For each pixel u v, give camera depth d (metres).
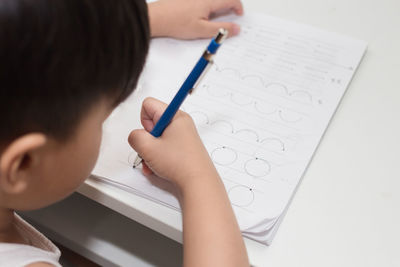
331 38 0.65
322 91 0.57
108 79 0.34
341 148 0.51
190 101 0.56
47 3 0.28
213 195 0.44
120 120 0.53
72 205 0.65
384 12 0.70
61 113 0.32
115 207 0.48
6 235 0.45
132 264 0.60
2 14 0.27
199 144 0.48
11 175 0.32
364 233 0.44
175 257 0.61
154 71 0.60
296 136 0.52
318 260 0.42
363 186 0.48
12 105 0.30
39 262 0.41
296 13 0.70
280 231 0.44
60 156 0.36
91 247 0.61
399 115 0.55
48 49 0.29
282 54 0.63
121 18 0.32
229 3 0.68
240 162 0.49
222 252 0.41
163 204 0.46
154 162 0.47
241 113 0.55
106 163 0.49
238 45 0.64
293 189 0.47
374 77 0.60
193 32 0.65
